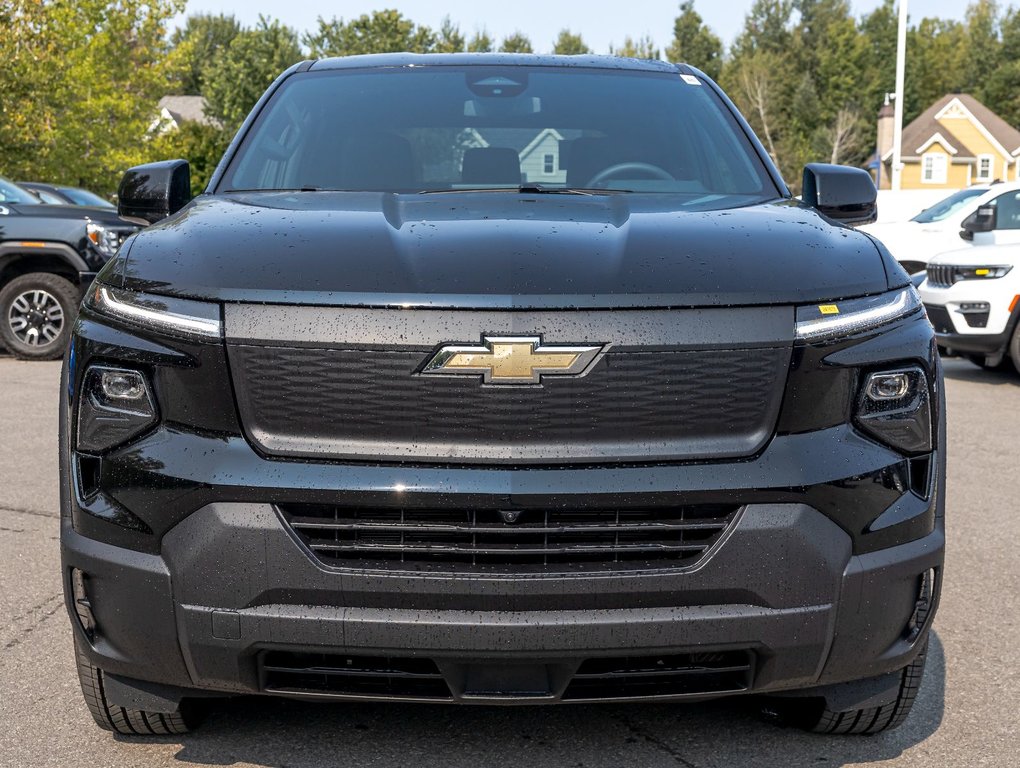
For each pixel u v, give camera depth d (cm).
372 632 253
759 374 260
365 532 255
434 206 317
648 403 257
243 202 327
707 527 257
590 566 255
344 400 255
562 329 255
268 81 6888
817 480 259
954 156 8181
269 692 268
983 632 411
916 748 314
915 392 274
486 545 255
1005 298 1073
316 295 258
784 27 11188
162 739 315
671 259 272
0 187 1184
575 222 296
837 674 270
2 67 2486
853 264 281
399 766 299
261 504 254
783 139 9569
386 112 399
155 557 259
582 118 399
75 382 271
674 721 329
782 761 304
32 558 490
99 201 1777
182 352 259
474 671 260
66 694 347
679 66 454
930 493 277
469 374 253
